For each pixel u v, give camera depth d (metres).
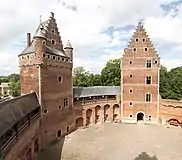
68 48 40.28
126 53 46.78
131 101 46.81
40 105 31.03
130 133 39.12
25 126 23.98
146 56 45.75
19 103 23.42
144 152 29.62
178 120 42.28
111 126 44.47
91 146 32.34
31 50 32.91
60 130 36.66
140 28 45.94
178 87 64.88
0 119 17.22
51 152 30.09
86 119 45.47
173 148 31.09
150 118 46.09
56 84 35.38
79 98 44.03
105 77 72.75
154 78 45.53
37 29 35.44
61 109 36.91
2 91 111.00
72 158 27.66
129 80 46.75
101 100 47.78
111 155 28.59
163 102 44.62
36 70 31.47
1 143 17.12
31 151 26.52
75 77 79.94
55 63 34.94
